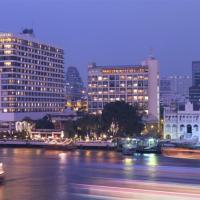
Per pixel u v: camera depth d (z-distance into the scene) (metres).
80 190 129.75
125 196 113.56
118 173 168.62
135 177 155.00
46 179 154.75
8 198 120.25
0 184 143.88
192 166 188.50
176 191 118.38
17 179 155.25
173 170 174.75
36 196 122.25
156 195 112.31
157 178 151.25
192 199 105.75
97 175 163.00
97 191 123.94
